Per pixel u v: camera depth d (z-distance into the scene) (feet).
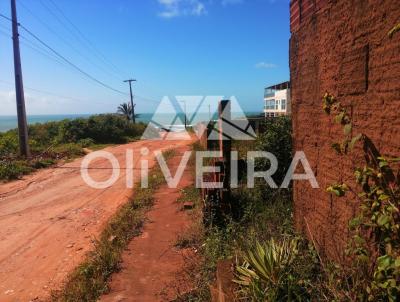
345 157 9.53
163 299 13.71
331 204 10.59
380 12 7.72
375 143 8.09
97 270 16.53
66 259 19.69
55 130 96.37
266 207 18.99
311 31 11.71
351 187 9.23
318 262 10.77
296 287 9.45
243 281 10.53
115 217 25.30
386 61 7.57
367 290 7.48
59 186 39.63
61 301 14.52
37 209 30.32
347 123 9.14
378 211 7.54
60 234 23.85
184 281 14.75
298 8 13.08
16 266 19.19
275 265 10.26
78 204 31.53
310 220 12.39
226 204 19.42
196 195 26.89
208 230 18.29
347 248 8.95
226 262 12.37
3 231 24.80
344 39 9.34
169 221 23.04
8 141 65.10
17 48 56.54
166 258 17.44
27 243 22.43
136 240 20.16
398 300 6.84
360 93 8.63
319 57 11.08
